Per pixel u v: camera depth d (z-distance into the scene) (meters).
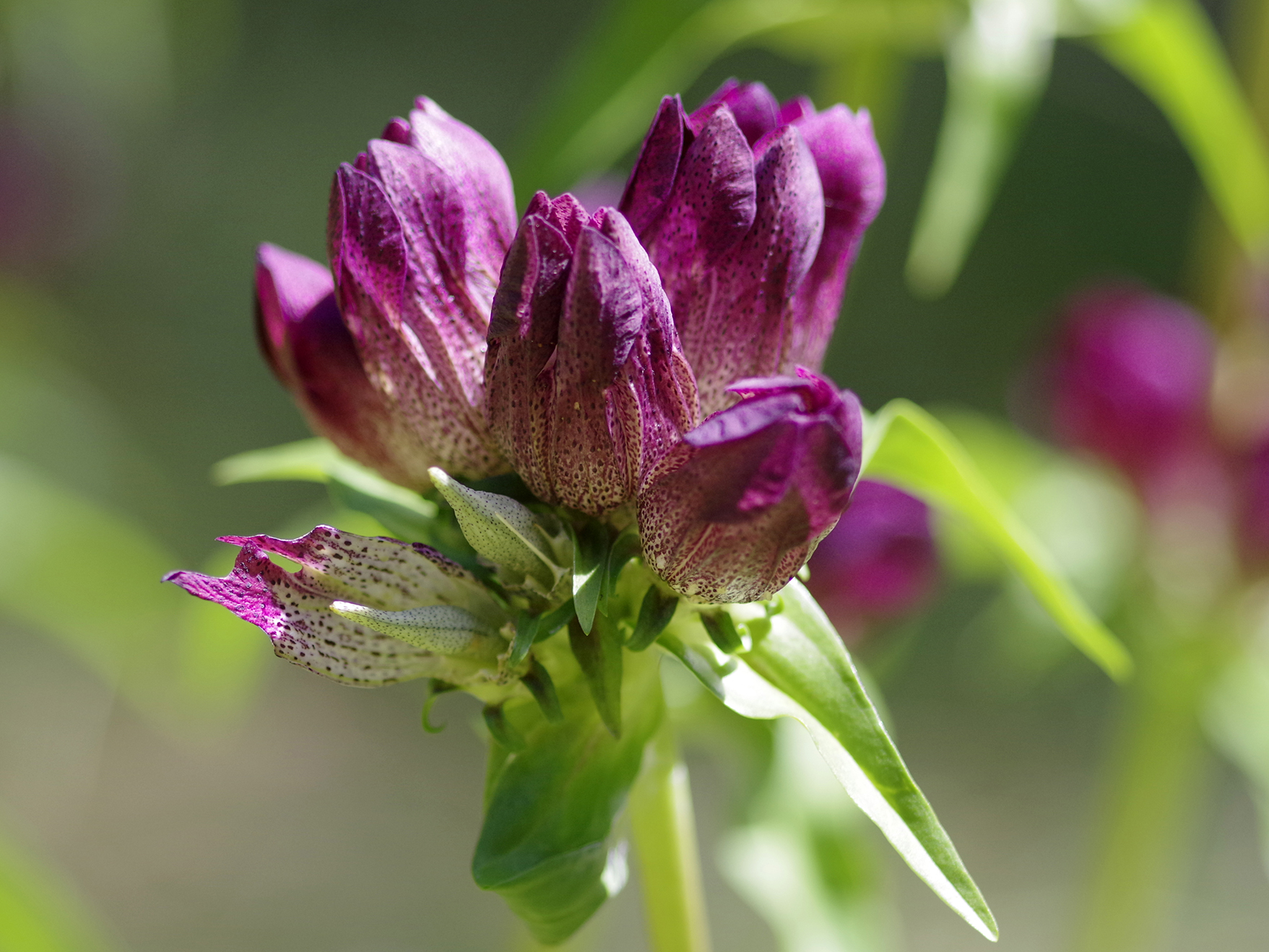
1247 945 1.14
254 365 1.87
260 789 1.31
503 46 2.37
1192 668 0.57
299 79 2.27
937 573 0.49
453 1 2.38
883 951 0.46
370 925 1.18
